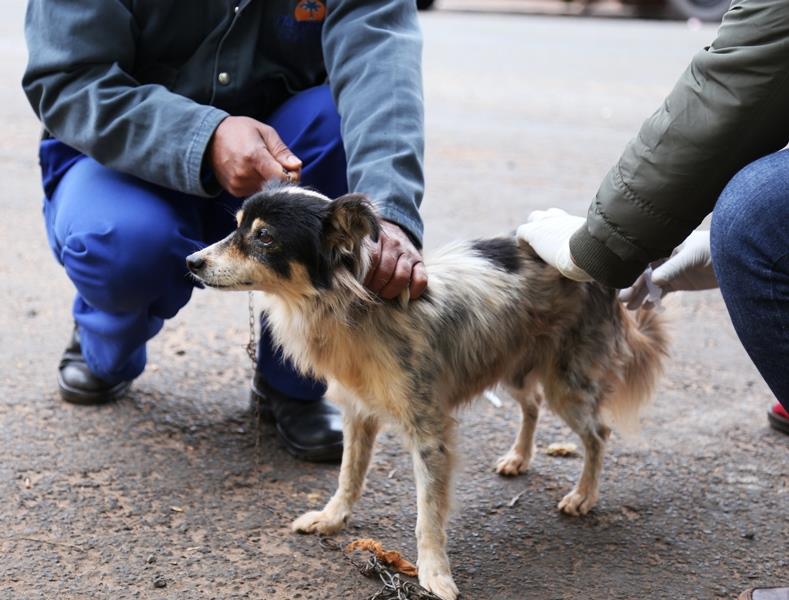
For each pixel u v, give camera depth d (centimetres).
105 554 239
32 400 279
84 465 260
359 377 241
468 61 743
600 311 257
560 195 423
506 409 289
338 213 231
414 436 240
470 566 242
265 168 243
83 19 250
